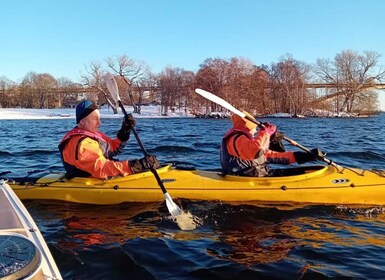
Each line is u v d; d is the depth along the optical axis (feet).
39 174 17.47
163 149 37.45
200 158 31.19
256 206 15.12
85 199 15.60
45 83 219.82
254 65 171.94
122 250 11.17
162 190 14.48
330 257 10.87
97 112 15.84
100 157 15.24
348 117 161.89
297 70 167.84
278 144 17.49
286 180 15.93
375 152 35.63
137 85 184.85
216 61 168.04
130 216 14.20
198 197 15.65
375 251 11.34
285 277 9.70
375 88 170.19
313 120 133.39
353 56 175.63
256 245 11.71
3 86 232.12
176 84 179.22
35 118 147.02
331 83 172.35
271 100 170.50
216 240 12.07
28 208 14.97
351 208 15.16
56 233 12.51
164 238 12.16
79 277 9.66
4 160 29.53
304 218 14.08
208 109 167.22
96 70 179.52
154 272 9.95
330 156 32.30
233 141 16.07
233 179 16.15
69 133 15.71
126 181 16.02
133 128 16.87
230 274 9.86
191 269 10.12
